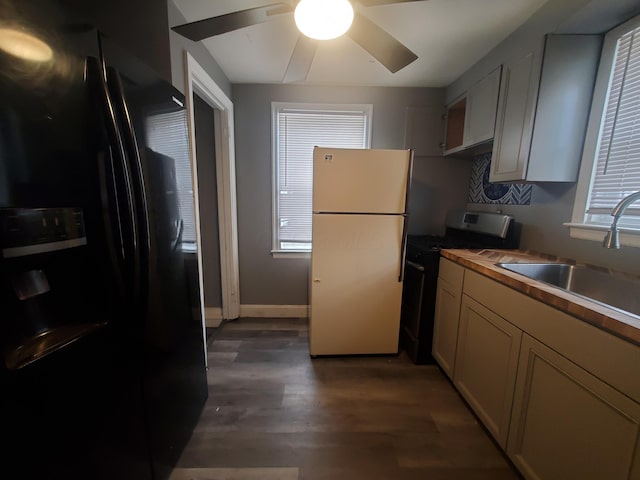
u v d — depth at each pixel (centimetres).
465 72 222
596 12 125
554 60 144
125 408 92
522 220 195
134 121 91
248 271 277
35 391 65
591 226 143
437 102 257
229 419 155
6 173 60
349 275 205
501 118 177
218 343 234
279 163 264
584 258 150
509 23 160
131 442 95
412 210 271
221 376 192
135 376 95
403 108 257
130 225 83
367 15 154
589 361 88
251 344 233
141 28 136
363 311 211
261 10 105
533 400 113
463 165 265
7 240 59
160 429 112
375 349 217
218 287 274
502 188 218
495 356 136
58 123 70
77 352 75
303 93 252
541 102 147
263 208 268
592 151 146
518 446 121
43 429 67
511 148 166
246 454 135
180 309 128
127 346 90
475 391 153
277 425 152
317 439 143
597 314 84
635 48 128
